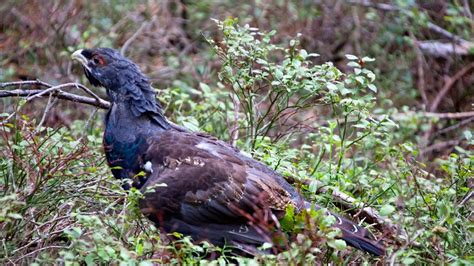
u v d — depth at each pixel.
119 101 12.05
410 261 10.16
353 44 19.66
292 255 9.77
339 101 12.65
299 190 11.73
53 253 10.95
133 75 12.06
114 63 12.12
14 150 11.35
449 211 10.84
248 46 13.91
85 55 12.30
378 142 13.23
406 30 19.91
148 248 10.05
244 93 13.23
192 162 11.38
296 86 12.55
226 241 11.27
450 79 19.27
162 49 19.11
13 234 10.78
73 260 9.70
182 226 11.31
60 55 18.09
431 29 20.31
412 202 11.82
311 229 10.03
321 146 13.69
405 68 19.33
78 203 11.61
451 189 11.84
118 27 19.06
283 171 12.52
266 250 11.05
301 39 19.41
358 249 11.30
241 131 15.50
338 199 12.36
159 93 16.17
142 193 11.18
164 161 11.46
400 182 11.45
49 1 18.98
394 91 19.05
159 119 12.02
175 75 18.50
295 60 12.57
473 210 12.40
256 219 11.18
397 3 20.39
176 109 15.95
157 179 11.30
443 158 15.65
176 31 19.44
